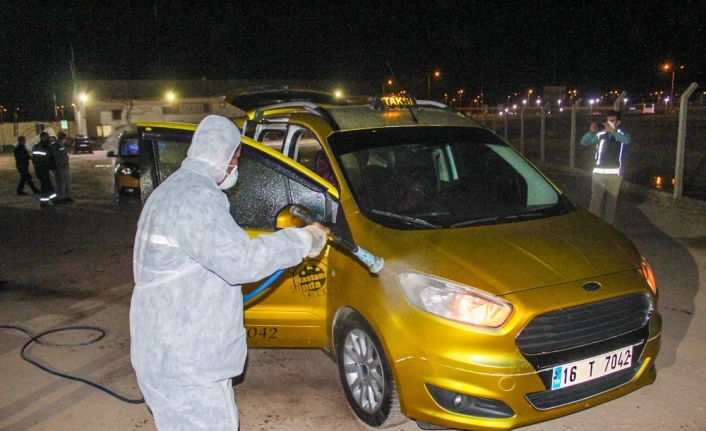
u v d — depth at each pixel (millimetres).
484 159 4523
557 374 3096
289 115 4887
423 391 3168
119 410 4035
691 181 12430
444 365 3072
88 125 52094
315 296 3918
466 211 4039
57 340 5262
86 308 6105
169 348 2369
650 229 8289
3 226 10797
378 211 3873
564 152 20266
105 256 8211
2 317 5898
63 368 4711
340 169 4066
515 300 3094
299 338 4031
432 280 3242
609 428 3602
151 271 2387
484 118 26531
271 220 3953
